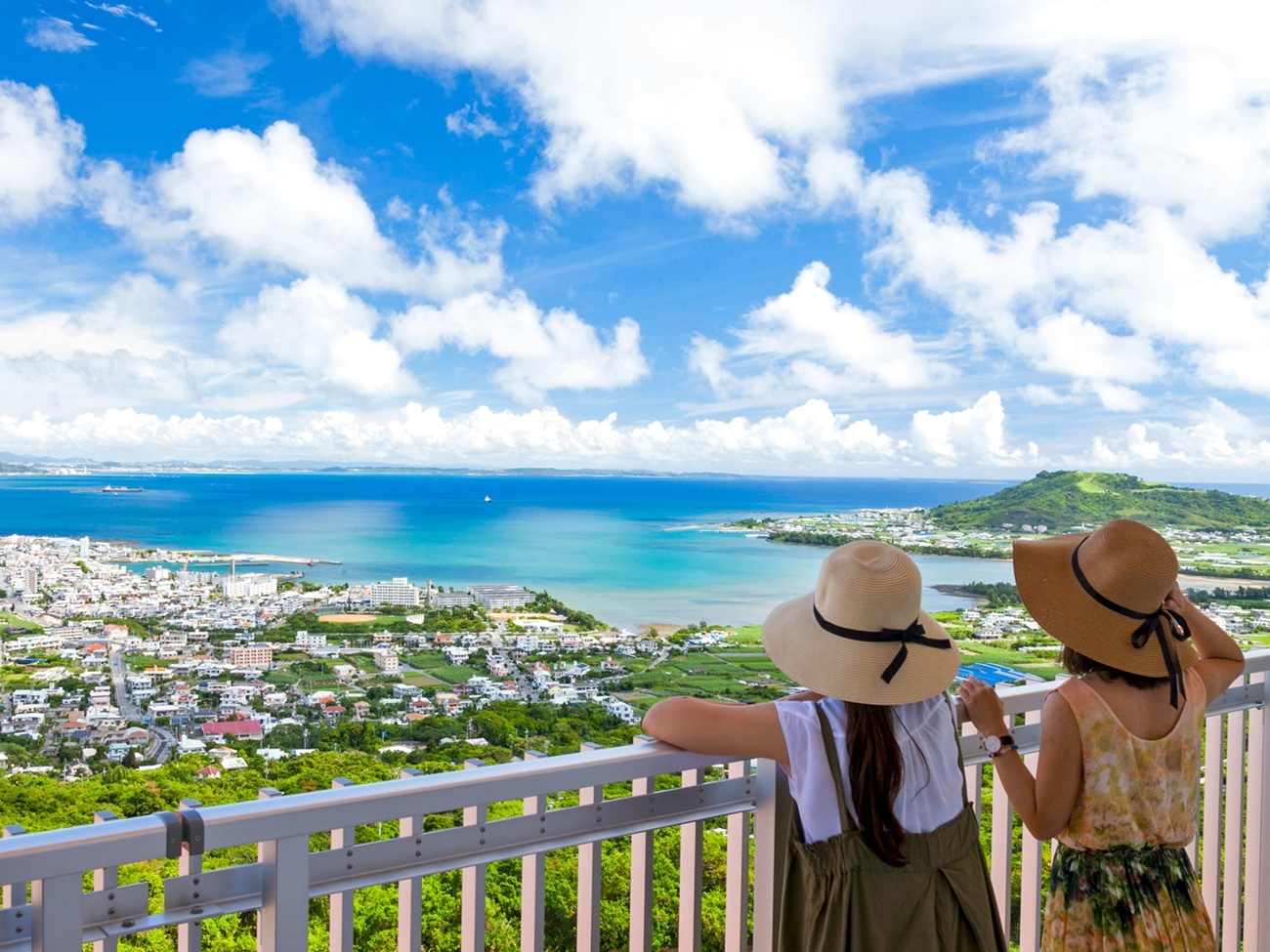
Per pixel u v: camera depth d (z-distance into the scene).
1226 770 2.46
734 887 1.59
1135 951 1.58
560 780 1.33
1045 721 1.61
